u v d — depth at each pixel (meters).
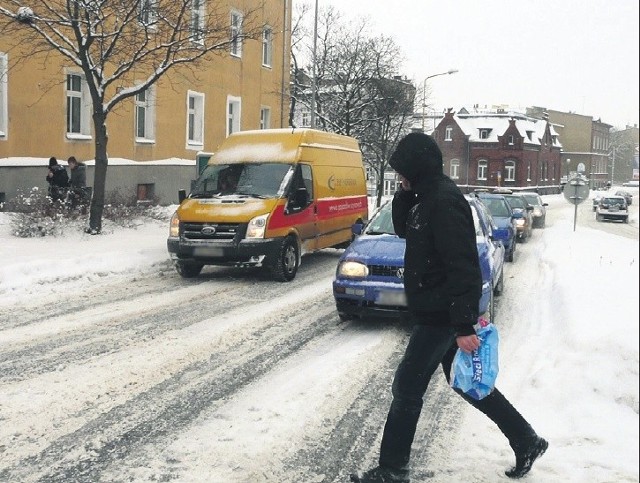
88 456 4.49
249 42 31.38
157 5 16.47
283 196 11.98
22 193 16.58
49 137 21.08
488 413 4.12
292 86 37.53
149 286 11.09
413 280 3.89
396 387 3.99
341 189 14.50
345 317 8.73
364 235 9.22
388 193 51.66
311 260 15.02
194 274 12.20
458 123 82.75
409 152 3.92
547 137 90.94
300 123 41.12
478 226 9.27
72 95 22.47
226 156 12.95
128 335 7.74
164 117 26.34
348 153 15.26
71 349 7.07
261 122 33.31
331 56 34.50
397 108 35.06
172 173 26.69
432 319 3.90
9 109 19.69
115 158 23.92
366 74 33.75
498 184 81.75
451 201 3.79
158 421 5.13
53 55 20.95
